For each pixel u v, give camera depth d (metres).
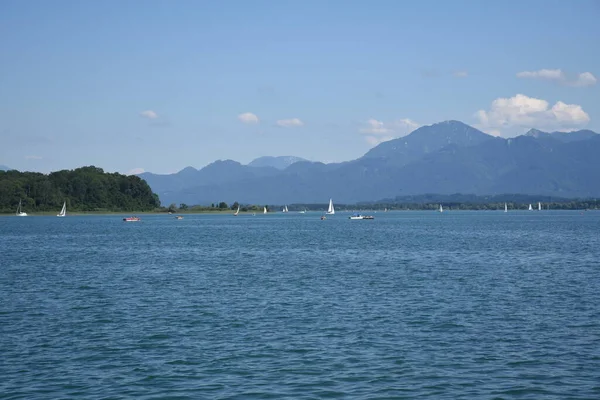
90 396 27.30
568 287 56.50
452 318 42.31
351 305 47.34
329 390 27.83
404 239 134.75
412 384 28.56
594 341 35.78
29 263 82.12
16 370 30.84
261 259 86.69
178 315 43.81
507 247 107.69
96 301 49.81
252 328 39.44
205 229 196.38
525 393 27.41
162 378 29.53
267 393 27.50
